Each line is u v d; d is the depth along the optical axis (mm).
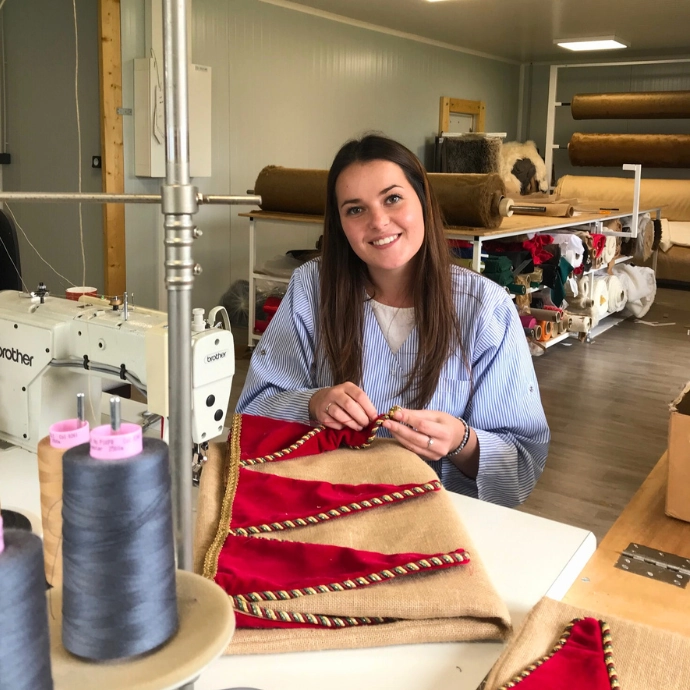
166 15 592
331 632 826
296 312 1661
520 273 4805
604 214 5695
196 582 603
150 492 504
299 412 1412
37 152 5203
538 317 4863
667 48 8383
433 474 1161
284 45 5934
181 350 626
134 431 512
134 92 4766
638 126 9258
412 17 6570
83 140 4941
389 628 832
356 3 5969
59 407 1414
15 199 679
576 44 7566
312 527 1011
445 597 844
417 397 1562
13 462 1359
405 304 1601
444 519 1011
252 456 1238
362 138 1552
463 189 4008
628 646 800
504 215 4059
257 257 6000
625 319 6438
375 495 1071
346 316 1594
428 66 7859
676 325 6266
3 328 1404
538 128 9977
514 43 8078
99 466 488
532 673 749
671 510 1221
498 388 1563
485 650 832
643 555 1109
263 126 5875
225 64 5461
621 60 9195
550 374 4707
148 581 509
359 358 1587
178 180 609
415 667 802
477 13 6367
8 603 416
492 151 7855
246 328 5574
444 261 1561
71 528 495
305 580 870
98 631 502
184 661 511
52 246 5234
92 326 1335
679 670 766
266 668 793
